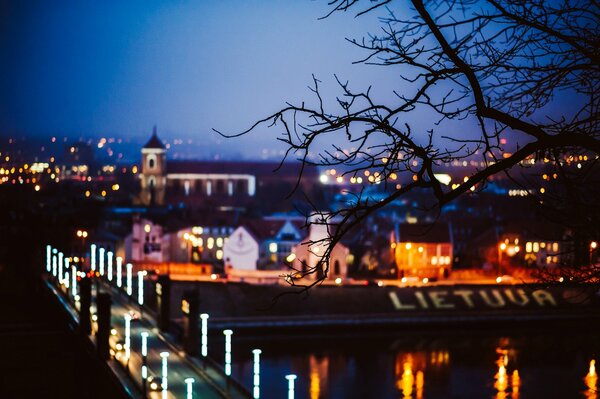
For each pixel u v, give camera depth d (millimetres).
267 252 182125
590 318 133375
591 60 12781
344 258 171625
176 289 145250
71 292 125250
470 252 180000
